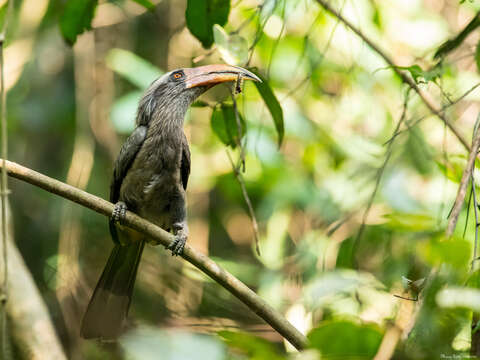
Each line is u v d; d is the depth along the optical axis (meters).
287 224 13.57
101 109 13.96
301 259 11.95
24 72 14.17
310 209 13.59
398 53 13.23
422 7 14.07
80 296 12.13
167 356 7.84
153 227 8.45
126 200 9.45
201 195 14.80
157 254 12.90
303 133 13.59
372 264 10.59
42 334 8.02
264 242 13.73
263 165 13.24
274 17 11.57
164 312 12.00
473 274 5.95
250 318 12.18
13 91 14.04
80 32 10.03
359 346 5.07
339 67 12.78
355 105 13.34
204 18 8.88
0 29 11.52
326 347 5.07
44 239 13.31
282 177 13.51
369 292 9.22
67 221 12.56
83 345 11.61
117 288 9.29
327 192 13.07
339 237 12.20
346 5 11.96
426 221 9.08
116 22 14.54
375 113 13.57
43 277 12.87
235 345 5.07
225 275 7.14
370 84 12.95
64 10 9.71
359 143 13.61
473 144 6.58
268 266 13.00
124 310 9.20
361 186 12.04
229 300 12.34
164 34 15.10
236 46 8.15
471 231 8.97
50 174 14.23
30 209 13.84
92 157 13.20
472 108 12.71
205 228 14.66
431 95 10.24
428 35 13.41
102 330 9.01
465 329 6.61
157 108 9.42
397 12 13.59
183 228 9.11
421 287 5.99
